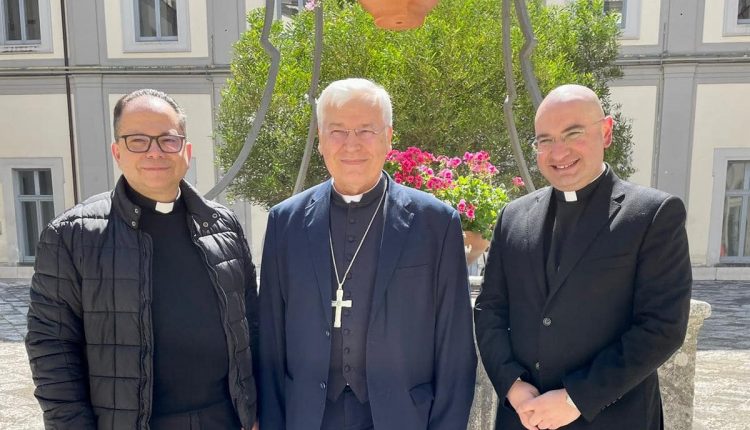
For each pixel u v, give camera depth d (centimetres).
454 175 353
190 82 1195
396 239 189
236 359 188
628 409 176
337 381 188
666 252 171
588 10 894
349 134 185
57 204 1241
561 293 180
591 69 893
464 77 682
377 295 185
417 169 331
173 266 183
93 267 170
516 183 340
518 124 707
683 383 252
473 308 214
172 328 179
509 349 191
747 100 1105
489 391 266
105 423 169
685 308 168
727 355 618
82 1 1192
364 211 195
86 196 1228
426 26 695
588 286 177
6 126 1234
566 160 179
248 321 205
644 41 1127
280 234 202
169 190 183
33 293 171
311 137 303
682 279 170
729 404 466
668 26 1112
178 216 188
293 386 189
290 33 813
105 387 169
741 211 1134
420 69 680
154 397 177
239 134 804
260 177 816
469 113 695
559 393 173
